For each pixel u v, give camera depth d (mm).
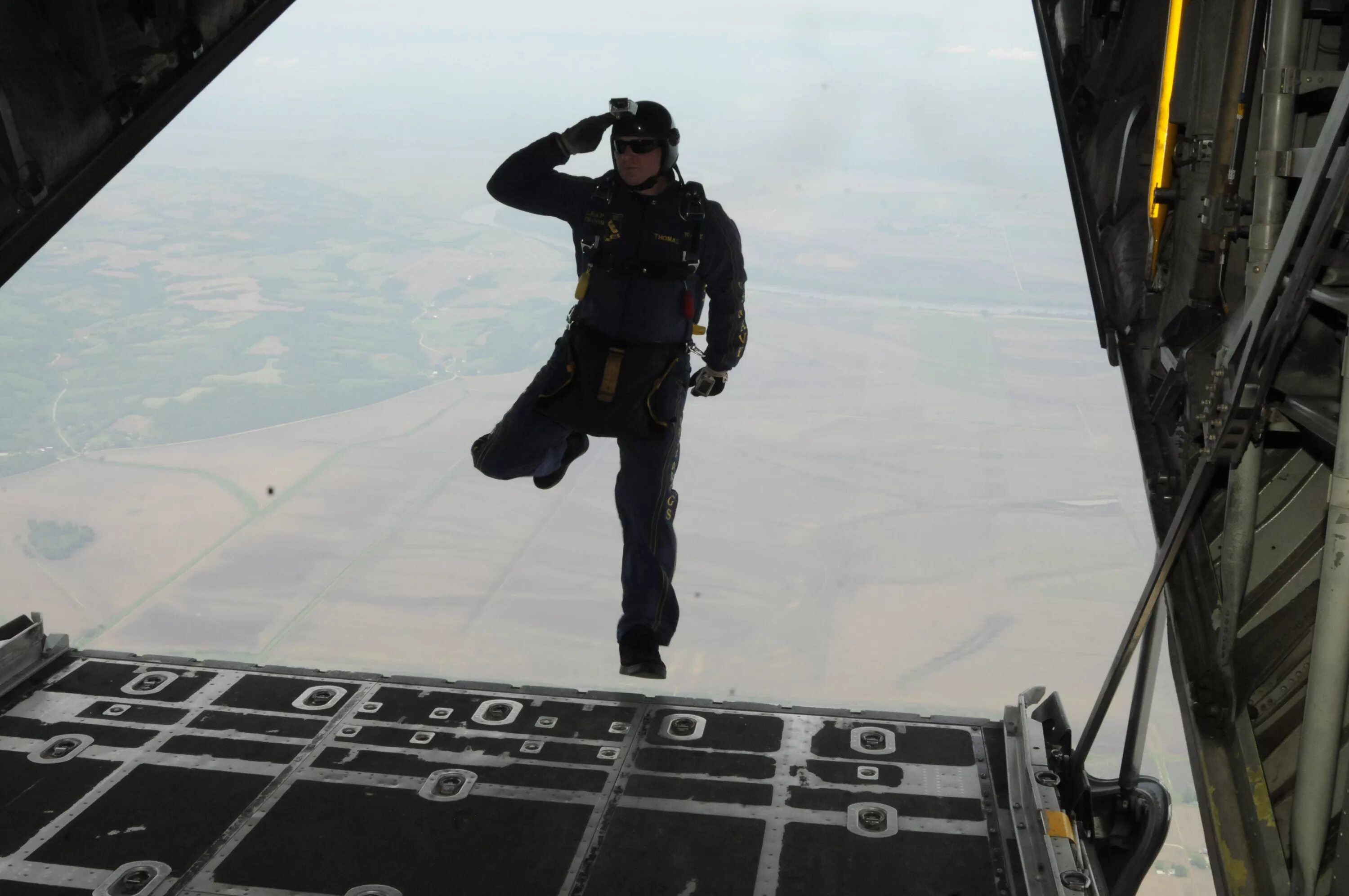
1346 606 1693
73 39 1938
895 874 2621
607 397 2846
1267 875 1973
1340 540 1686
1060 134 3547
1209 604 2361
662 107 2686
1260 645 2234
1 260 1922
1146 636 2895
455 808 2900
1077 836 2689
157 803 2938
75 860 2695
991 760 3113
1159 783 3102
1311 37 2283
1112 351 3143
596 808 2887
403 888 2576
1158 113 2691
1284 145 2033
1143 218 3082
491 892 2562
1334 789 1904
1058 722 3125
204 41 2205
